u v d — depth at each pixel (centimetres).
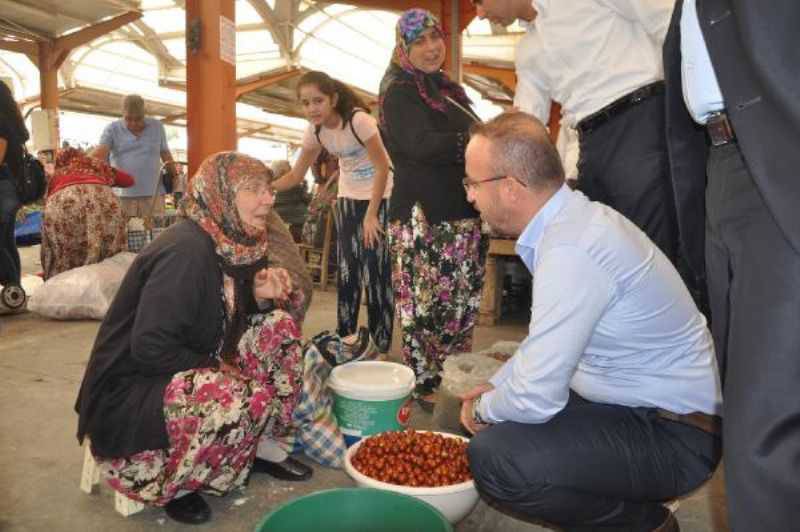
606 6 200
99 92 1498
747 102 98
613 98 204
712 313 118
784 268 95
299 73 1205
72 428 253
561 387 143
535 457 147
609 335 148
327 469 222
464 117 265
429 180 260
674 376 150
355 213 324
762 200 101
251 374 202
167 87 1344
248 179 189
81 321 435
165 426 175
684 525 188
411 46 255
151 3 1020
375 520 152
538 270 144
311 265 610
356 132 307
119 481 183
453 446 194
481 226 267
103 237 465
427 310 267
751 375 96
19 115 423
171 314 173
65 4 840
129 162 585
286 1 1016
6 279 453
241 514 193
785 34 90
